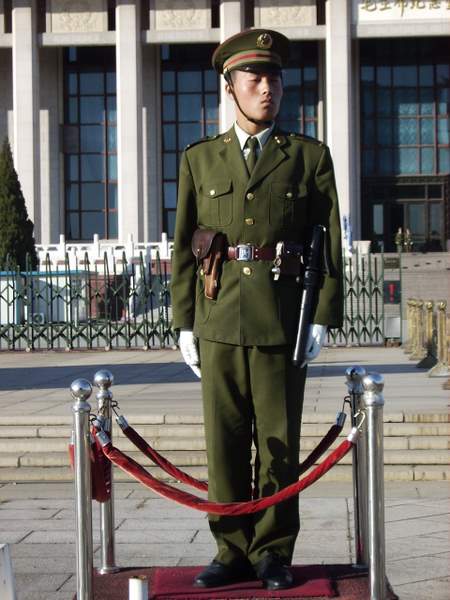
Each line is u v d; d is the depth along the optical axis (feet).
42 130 240.12
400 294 125.08
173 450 49.55
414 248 238.27
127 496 42.57
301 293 26.35
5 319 139.03
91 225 240.94
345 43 218.38
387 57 238.48
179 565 31.17
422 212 239.09
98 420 25.38
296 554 32.42
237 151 26.32
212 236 26.05
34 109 224.74
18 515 39.40
